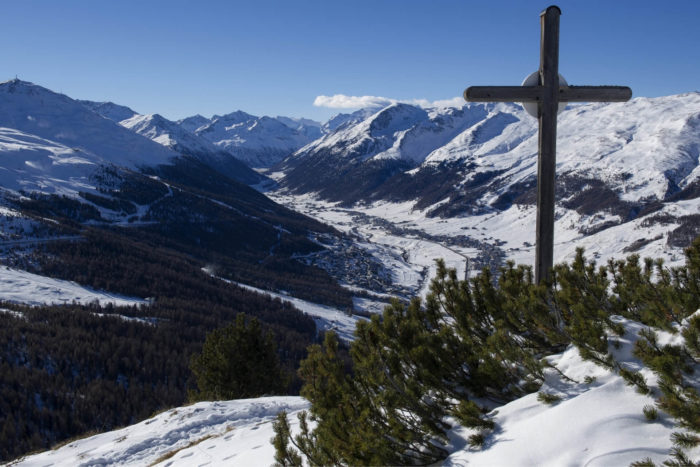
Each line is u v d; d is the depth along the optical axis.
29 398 78.56
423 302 6.91
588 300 6.00
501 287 6.99
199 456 10.97
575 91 6.92
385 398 5.46
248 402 16.73
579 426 4.15
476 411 5.09
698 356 4.12
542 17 6.91
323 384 6.37
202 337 118.25
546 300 6.22
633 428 3.88
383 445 5.33
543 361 5.32
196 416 15.24
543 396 4.96
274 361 23.52
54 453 15.15
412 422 5.54
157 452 12.82
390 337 6.20
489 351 5.75
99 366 91.56
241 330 22.62
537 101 7.01
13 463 15.09
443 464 5.00
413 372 5.89
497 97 6.95
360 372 6.07
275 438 6.18
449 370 5.75
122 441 14.29
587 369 5.12
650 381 4.29
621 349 5.04
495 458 4.46
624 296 6.06
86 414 76.75
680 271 5.93
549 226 7.12
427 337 5.84
